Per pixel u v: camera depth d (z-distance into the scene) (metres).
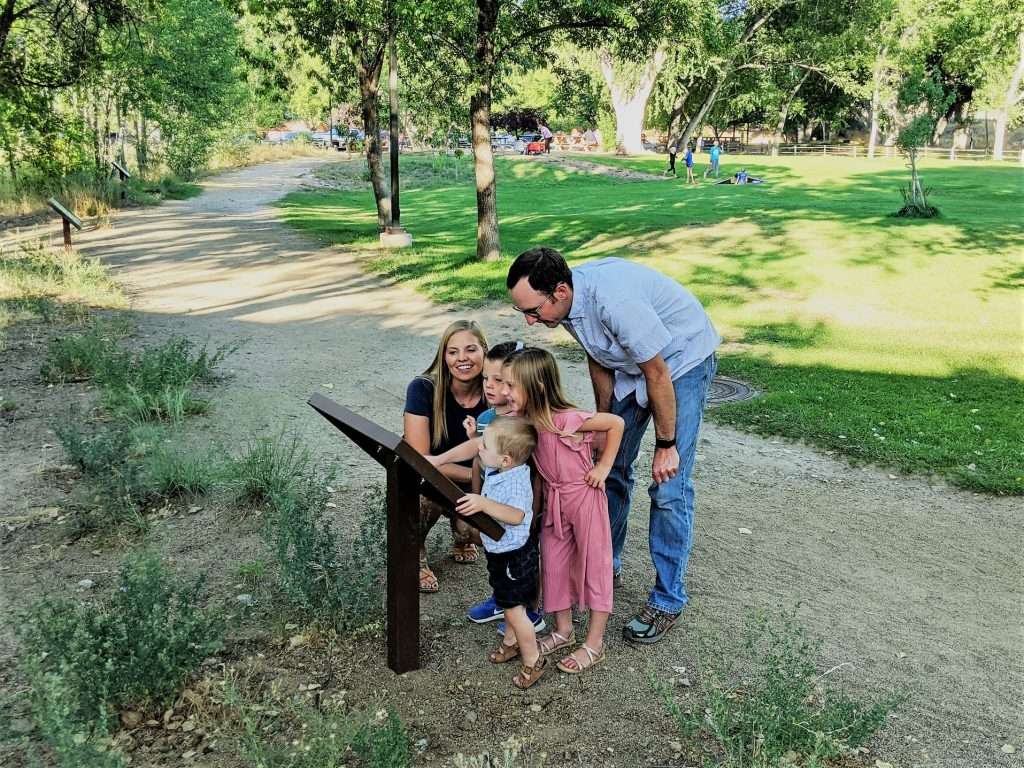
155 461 5.62
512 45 16.33
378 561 4.47
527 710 3.45
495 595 3.57
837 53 48.38
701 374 3.91
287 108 72.62
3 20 17.69
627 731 3.32
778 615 4.32
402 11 14.56
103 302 12.10
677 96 57.44
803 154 64.81
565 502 3.68
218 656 3.75
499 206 31.28
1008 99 52.62
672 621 4.05
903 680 3.75
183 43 31.41
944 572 5.00
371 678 3.63
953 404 8.48
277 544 4.17
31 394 7.57
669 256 17.08
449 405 4.30
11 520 5.09
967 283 14.30
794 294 13.88
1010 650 4.07
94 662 3.29
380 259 17.69
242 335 10.85
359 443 3.64
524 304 3.62
